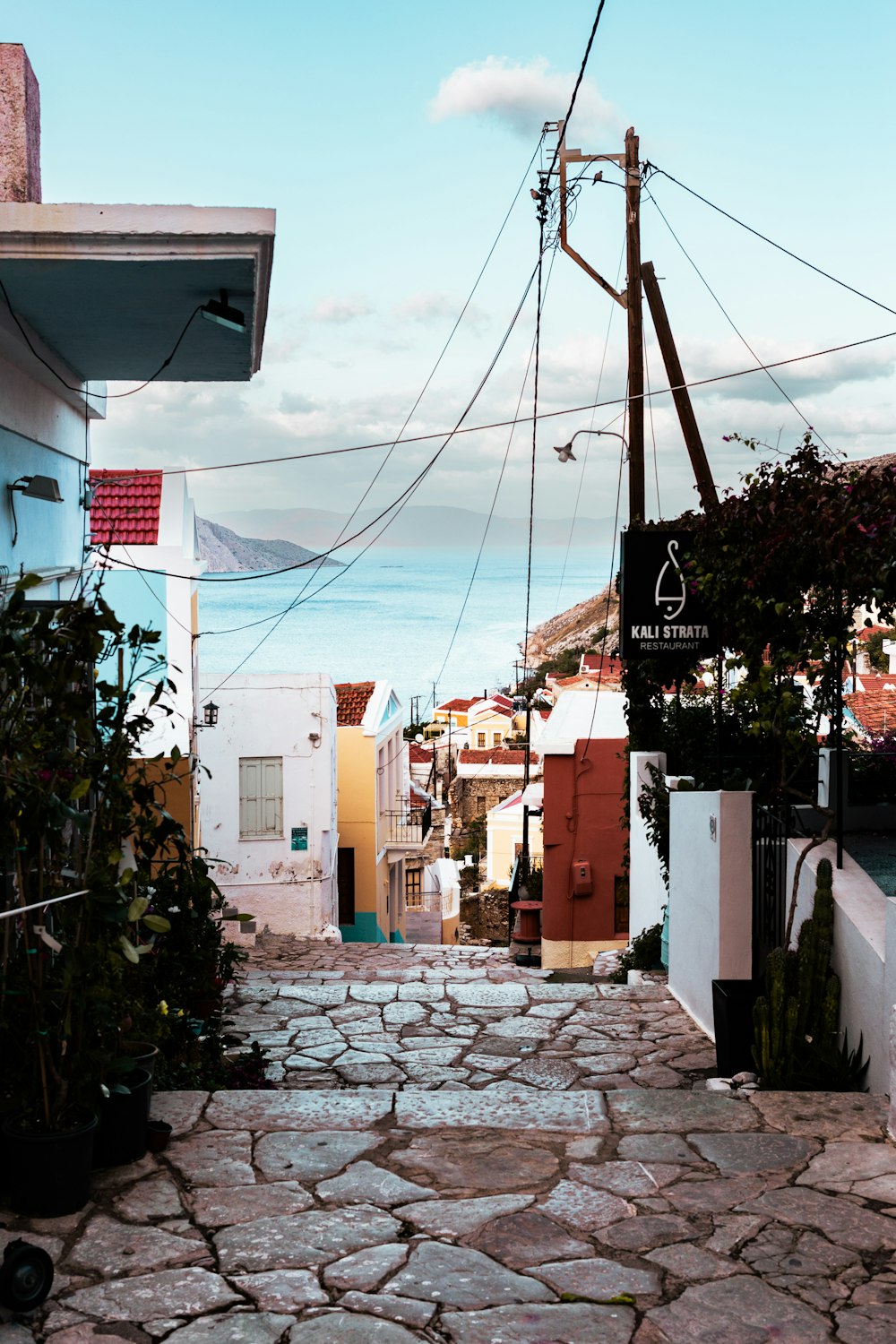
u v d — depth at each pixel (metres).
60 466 10.59
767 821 7.86
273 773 26.20
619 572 12.16
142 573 20.58
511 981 13.93
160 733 18.66
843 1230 4.22
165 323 7.91
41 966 4.38
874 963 6.07
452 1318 3.63
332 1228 4.20
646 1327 3.61
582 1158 4.86
